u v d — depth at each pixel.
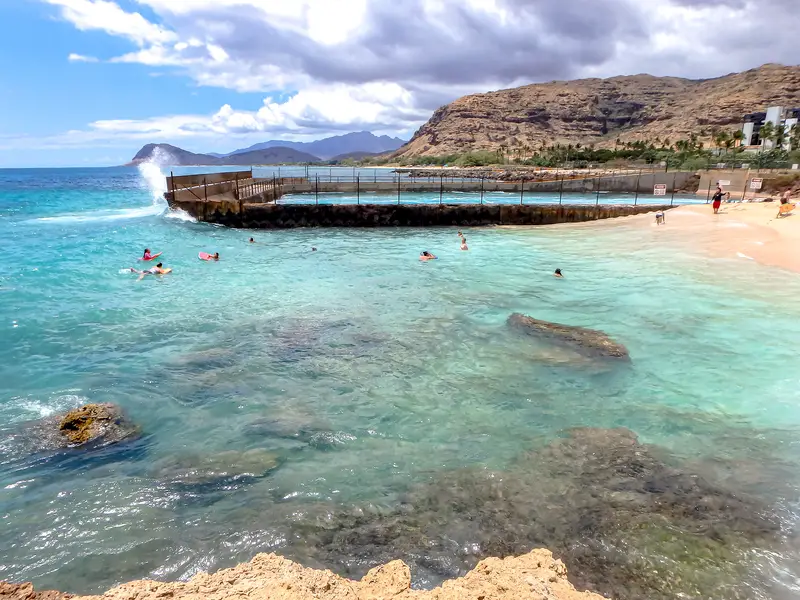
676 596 4.63
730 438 7.50
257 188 43.06
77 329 12.20
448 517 5.78
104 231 27.12
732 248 20.62
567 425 7.93
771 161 63.72
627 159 104.50
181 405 8.54
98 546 5.27
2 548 5.20
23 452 7.00
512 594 3.54
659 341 11.48
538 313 13.71
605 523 5.64
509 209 33.00
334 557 5.14
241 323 12.87
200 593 3.54
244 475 6.59
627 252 22.03
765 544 5.32
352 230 31.39
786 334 11.74
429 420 8.11
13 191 63.62
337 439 7.52
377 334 12.13
